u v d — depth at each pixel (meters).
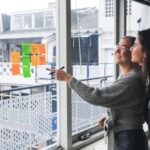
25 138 2.12
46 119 2.31
